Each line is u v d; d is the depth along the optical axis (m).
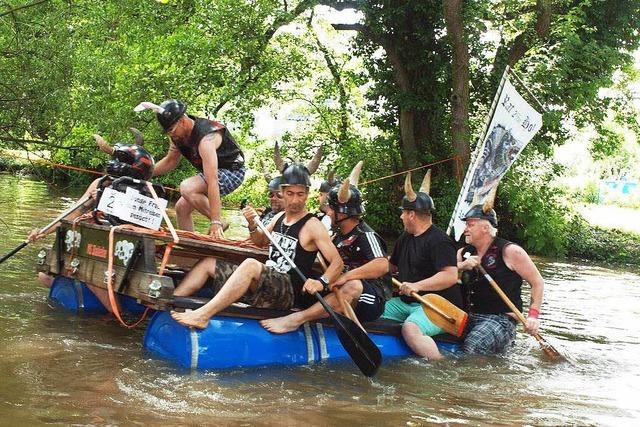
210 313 4.96
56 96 8.89
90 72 9.54
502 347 6.36
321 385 4.88
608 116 21.14
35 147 10.15
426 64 18.70
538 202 18.09
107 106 10.45
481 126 18.89
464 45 17.06
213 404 4.27
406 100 18.73
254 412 4.20
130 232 5.36
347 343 5.17
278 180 6.71
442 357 5.97
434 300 6.09
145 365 4.91
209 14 16.34
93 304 6.47
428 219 6.28
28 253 9.01
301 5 17.78
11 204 14.66
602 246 18.66
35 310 6.21
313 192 20.19
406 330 5.99
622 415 4.76
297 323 5.33
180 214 6.76
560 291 11.03
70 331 5.64
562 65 17.31
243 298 5.30
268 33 17.47
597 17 18.12
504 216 18.91
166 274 6.08
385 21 18.34
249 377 4.87
